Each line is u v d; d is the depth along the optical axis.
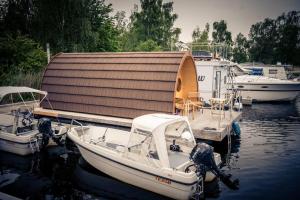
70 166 8.87
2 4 25.20
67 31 24.23
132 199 6.84
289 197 6.86
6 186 7.36
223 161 9.45
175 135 8.55
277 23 89.31
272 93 22.66
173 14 54.47
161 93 10.70
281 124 15.27
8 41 20.36
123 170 7.53
